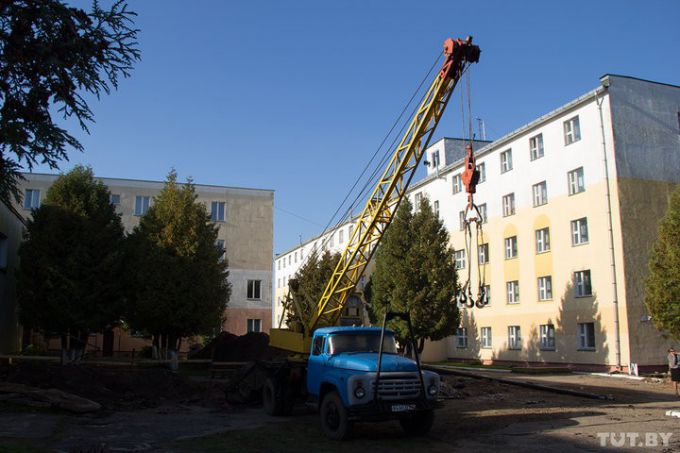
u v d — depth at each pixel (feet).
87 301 79.10
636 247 97.04
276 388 50.78
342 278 68.85
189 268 88.69
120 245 86.17
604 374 94.22
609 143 99.76
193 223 91.91
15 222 89.97
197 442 37.55
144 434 40.65
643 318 94.73
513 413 48.98
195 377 84.48
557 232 110.93
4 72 33.45
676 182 102.68
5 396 49.29
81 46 33.91
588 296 102.58
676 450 33.47
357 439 38.68
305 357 57.41
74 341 83.82
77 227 81.46
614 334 95.86
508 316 125.08
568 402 57.11
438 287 110.83
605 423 43.55
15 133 31.99
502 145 129.49
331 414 39.32
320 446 36.22
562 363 107.96
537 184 118.01
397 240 114.21
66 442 36.94
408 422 40.47
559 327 109.19
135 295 87.10
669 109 105.81
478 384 72.79
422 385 38.58
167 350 90.53
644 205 99.04
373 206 68.13
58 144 32.89
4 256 84.28
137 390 63.10
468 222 57.57
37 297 77.46
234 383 59.31
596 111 102.83
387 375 38.04
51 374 58.03
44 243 79.25
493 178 132.26
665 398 61.16
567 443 35.76
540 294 115.75
